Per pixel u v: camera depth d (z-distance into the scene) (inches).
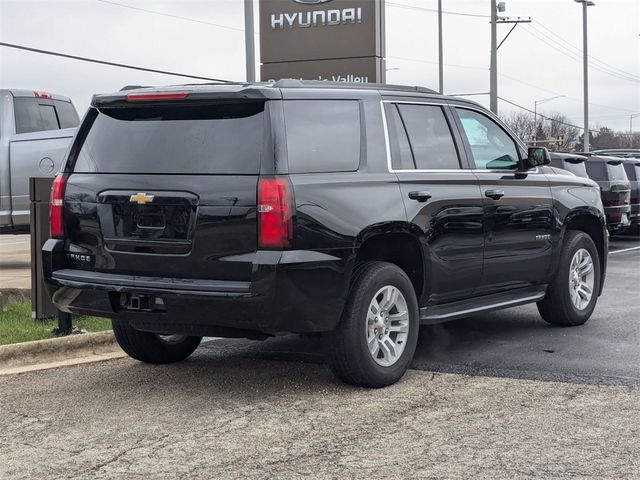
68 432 203.5
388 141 248.7
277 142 216.1
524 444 190.9
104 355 285.3
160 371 263.6
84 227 236.4
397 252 254.2
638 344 297.9
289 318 215.2
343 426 205.3
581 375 252.8
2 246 736.3
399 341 244.8
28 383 250.2
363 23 708.0
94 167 237.6
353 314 229.9
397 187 244.4
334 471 175.0
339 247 222.1
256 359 278.4
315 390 238.2
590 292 336.2
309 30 723.4
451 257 262.8
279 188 212.5
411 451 186.9
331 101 235.1
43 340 277.3
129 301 227.9
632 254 680.4
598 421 207.5
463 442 192.5
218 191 216.2
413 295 247.0
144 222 225.9
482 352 286.2
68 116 598.2
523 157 304.5
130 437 199.0
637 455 183.6
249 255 213.2
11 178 536.1
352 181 231.6
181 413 217.8
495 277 286.2
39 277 311.0
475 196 272.2
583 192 334.3
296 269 212.7
